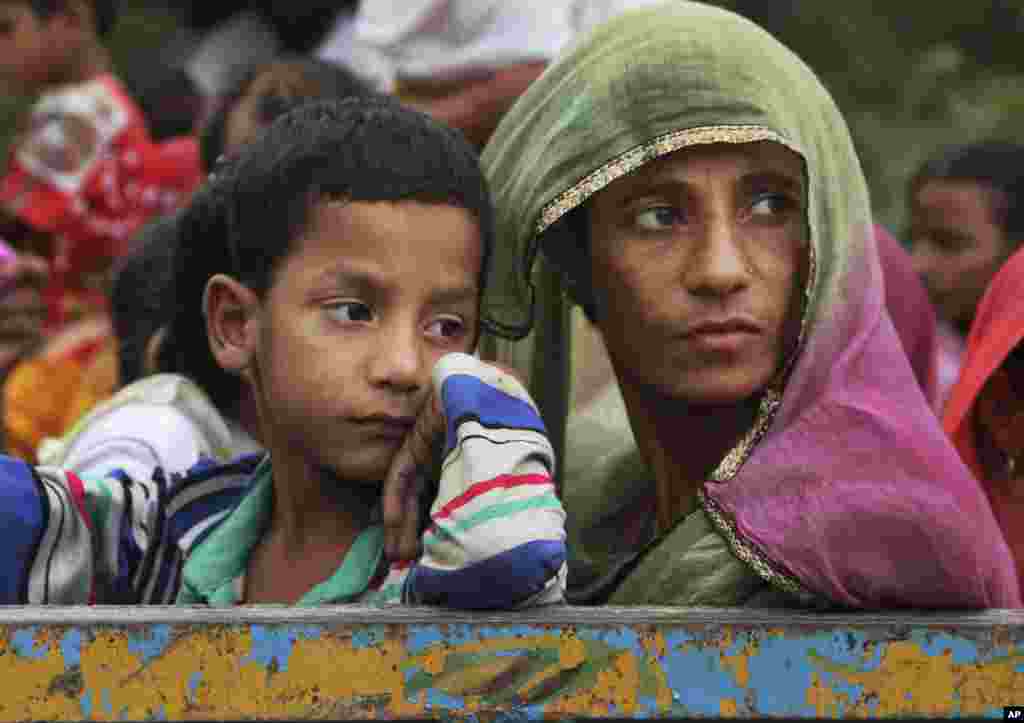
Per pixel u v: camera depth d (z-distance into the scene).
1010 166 7.46
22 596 3.38
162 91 9.53
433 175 3.23
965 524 3.22
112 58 13.27
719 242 3.37
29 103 11.20
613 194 3.48
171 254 4.74
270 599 3.45
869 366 3.41
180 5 12.43
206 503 3.65
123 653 2.71
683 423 3.73
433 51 6.79
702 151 3.39
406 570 3.25
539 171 3.57
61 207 7.93
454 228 3.25
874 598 3.21
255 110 6.33
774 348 3.42
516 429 3.01
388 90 7.42
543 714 2.78
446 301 3.25
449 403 3.04
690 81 3.40
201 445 4.41
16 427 7.01
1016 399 4.77
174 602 3.57
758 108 3.39
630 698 2.79
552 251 3.84
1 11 8.66
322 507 3.41
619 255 3.47
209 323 3.47
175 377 4.55
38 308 7.02
